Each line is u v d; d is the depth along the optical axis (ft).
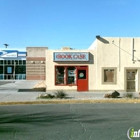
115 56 71.31
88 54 70.54
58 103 51.49
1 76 160.86
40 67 163.32
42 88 82.17
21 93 67.05
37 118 34.19
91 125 29.66
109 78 71.31
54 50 70.90
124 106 46.62
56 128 28.09
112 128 28.02
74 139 23.50
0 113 38.63
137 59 71.56
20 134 25.46
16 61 162.20
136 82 71.67
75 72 71.10
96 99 53.62
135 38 71.77
